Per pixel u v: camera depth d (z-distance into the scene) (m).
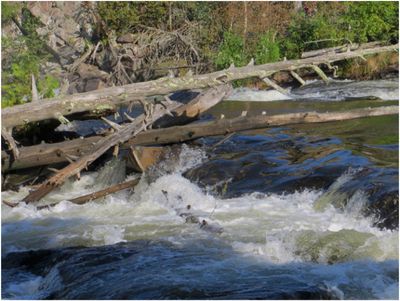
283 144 13.07
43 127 13.25
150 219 10.20
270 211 10.14
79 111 11.85
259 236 9.11
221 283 7.45
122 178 12.35
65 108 11.72
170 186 11.19
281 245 8.52
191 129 12.59
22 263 8.67
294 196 10.55
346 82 22.17
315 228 9.35
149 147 12.39
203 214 10.16
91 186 12.38
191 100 13.66
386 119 15.14
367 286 7.41
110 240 9.35
